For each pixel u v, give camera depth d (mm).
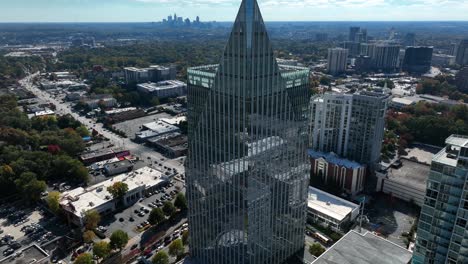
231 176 134500
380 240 148500
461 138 119688
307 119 153875
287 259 163750
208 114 138000
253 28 116938
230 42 121562
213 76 132750
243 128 124125
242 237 138000
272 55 126750
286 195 151875
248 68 118250
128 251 184625
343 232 199625
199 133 145750
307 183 162875
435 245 117750
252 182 131375
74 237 195875
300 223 166375
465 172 105250
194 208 161125
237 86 122312
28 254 144500
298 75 142500
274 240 152000
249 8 114375
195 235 165375
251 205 134000
